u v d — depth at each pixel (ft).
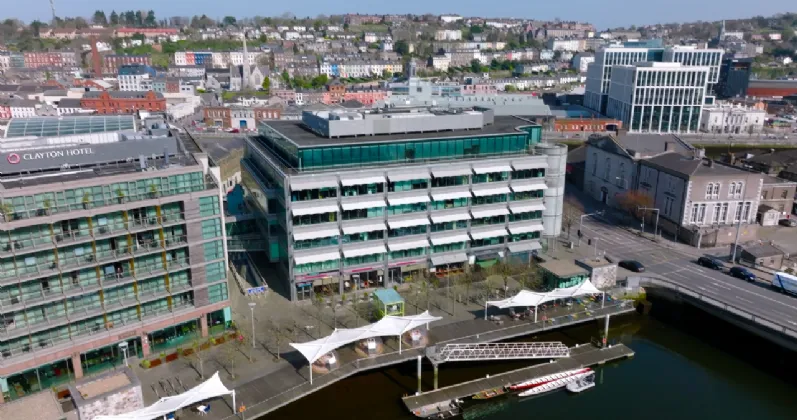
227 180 530.27
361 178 321.52
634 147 512.22
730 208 438.81
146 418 213.05
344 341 263.49
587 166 573.33
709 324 341.62
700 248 426.10
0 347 235.61
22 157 250.37
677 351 314.35
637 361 303.68
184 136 369.50
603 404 266.77
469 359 273.75
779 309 323.37
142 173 250.57
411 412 251.60
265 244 357.20
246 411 236.63
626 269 384.27
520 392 268.21
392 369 283.59
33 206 229.25
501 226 368.68
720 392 278.67
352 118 354.54
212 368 266.77
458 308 327.06
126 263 258.16
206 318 287.89
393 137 342.64
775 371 298.15
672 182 448.24
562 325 308.40
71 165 262.06
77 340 251.80
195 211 267.59
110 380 228.02
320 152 319.06
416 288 345.72
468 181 349.00
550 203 399.44
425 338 291.38
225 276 287.28
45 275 235.61
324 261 331.36
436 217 347.56
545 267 346.13
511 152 365.40
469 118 367.86
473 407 261.65
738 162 600.80
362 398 261.85
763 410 265.95
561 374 281.13
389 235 342.23
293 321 310.24
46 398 213.46
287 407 255.09
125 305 259.80
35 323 241.96
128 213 252.83
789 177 532.73
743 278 367.66
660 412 262.06
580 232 447.01
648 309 344.49
